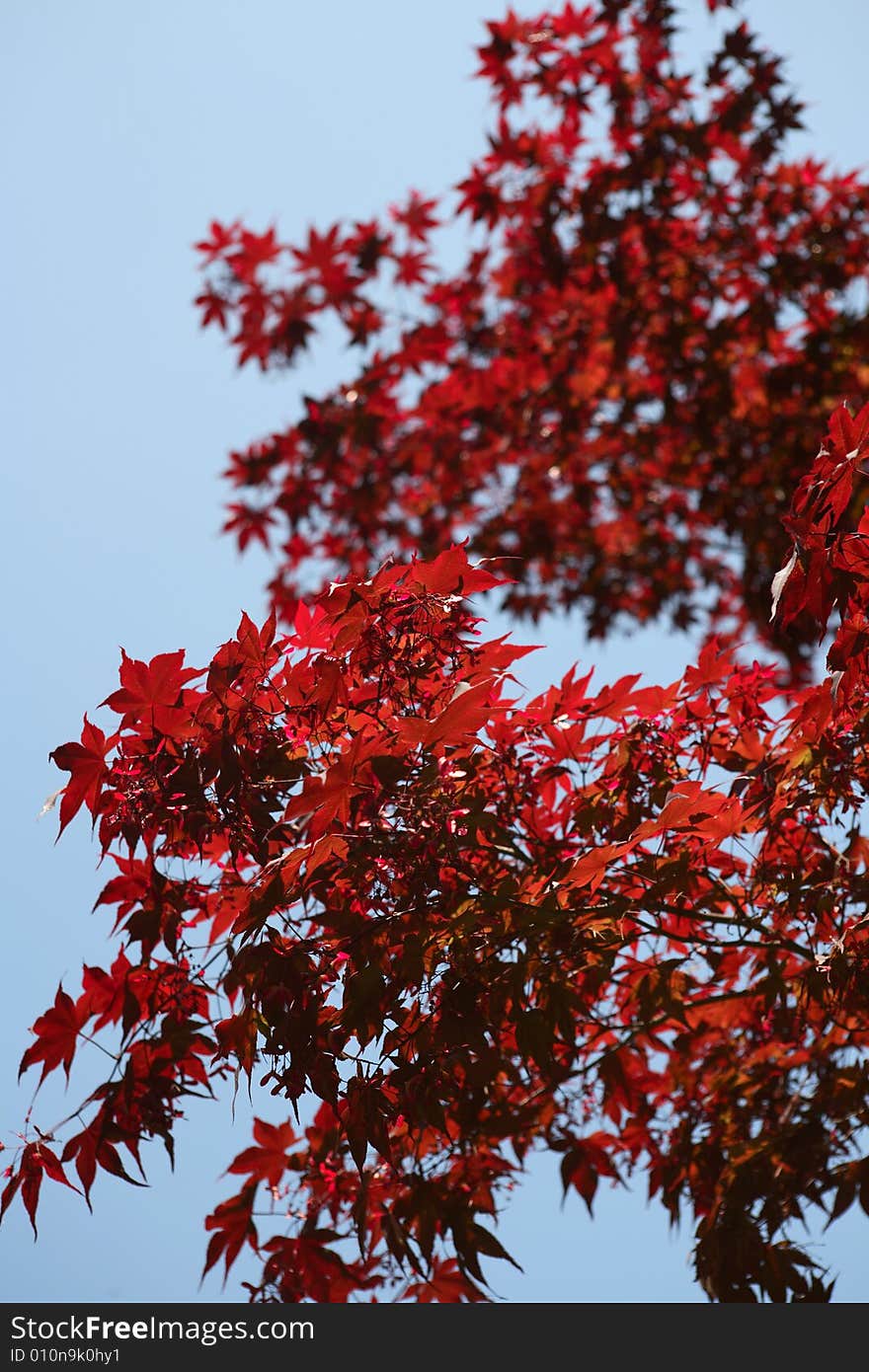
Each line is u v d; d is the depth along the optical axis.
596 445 9.12
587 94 7.86
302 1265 3.17
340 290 8.28
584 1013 2.85
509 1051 3.20
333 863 2.67
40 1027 2.82
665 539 9.70
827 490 2.34
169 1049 2.82
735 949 3.50
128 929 2.77
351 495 8.87
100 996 2.89
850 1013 3.15
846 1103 3.03
